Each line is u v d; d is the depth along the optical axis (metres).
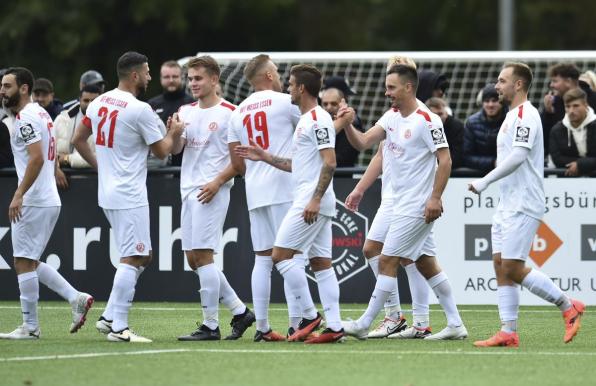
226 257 47.47
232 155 35.78
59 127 47.75
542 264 46.44
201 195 35.78
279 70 62.50
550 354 33.41
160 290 47.72
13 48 112.38
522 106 34.47
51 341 36.19
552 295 35.16
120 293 35.69
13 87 36.25
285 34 124.88
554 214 46.31
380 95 64.44
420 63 66.25
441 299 37.28
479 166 46.28
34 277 36.94
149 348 34.16
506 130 34.62
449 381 28.77
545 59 60.53
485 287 46.66
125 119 35.34
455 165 46.44
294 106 35.56
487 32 126.94
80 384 28.19
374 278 47.09
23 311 37.06
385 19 130.25
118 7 113.56
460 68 67.56
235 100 58.91
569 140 46.25
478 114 46.53
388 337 37.88
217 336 36.59
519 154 34.12
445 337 37.16
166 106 49.19
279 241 34.94
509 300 35.31
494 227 35.44
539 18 120.19
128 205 35.50
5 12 112.75
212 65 36.22
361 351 33.69
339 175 47.03
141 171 35.78
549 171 46.41
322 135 34.28
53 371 29.94
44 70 112.75
